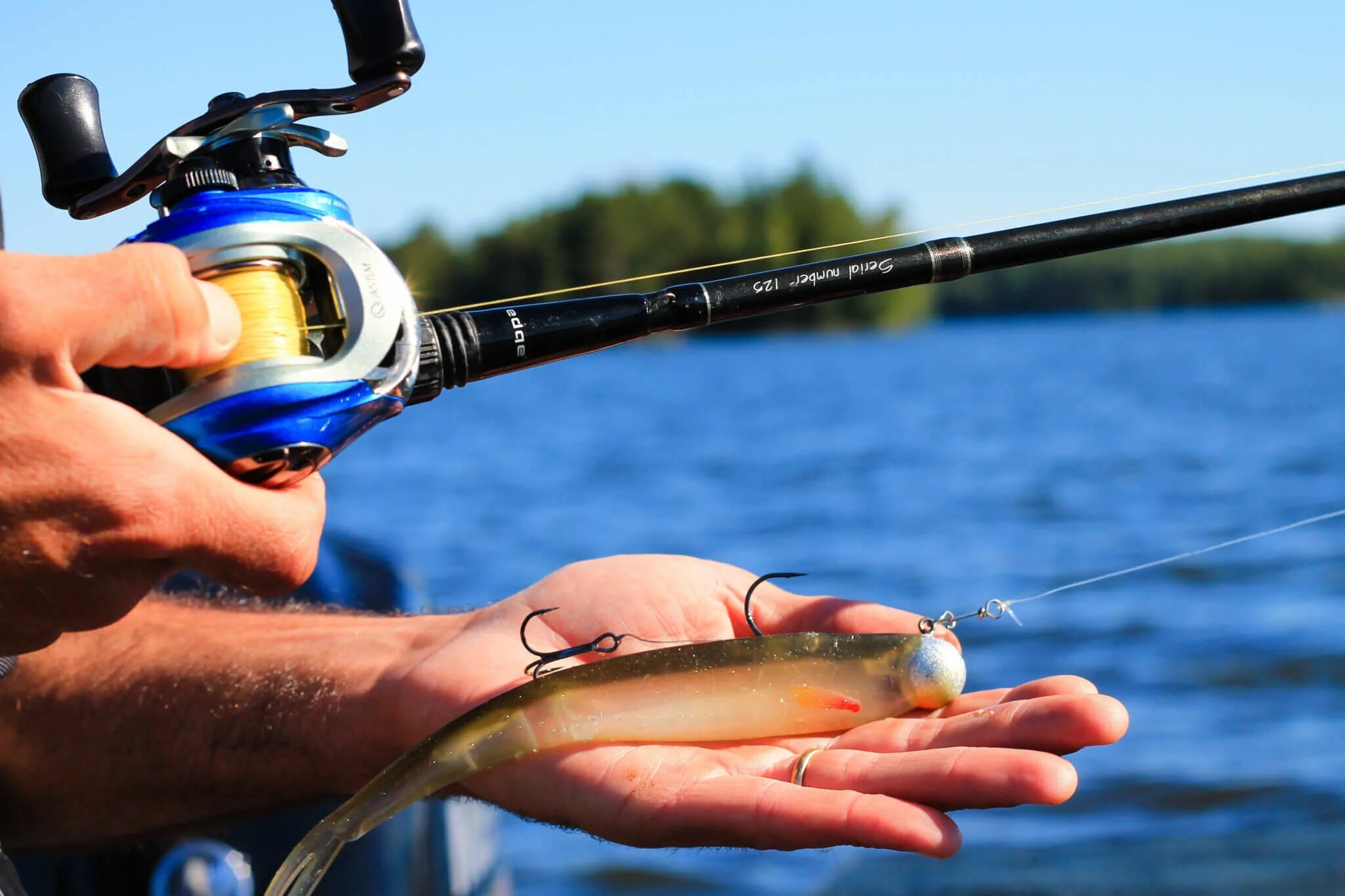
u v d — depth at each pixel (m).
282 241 0.46
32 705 0.57
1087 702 0.49
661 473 3.75
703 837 0.49
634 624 0.58
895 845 0.46
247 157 0.47
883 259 0.53
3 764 0.57
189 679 0.57
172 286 0.44
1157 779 1.26
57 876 0.59
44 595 0.45
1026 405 5.49
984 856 1.08
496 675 0.55
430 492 3.49
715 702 0.53
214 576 0.46
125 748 0.57
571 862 1.23
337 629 0.59
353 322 0.46
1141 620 1.87
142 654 0.58
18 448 0.43
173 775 0.57
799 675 0.53
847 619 0.57
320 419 0.46
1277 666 1.62
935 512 2.88
